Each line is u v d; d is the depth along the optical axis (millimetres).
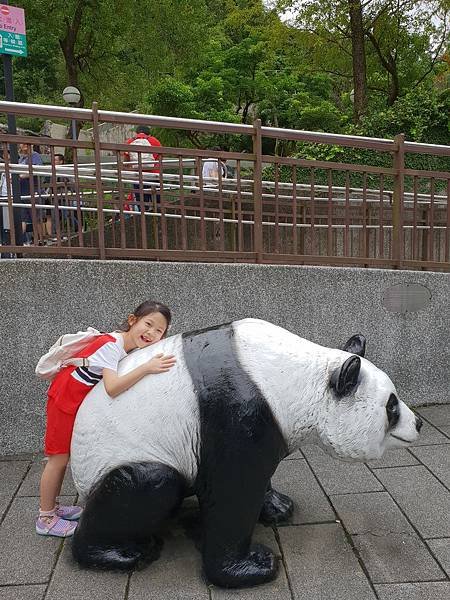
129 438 2150
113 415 2184
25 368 3607
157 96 14828
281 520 2727
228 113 15211
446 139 10758
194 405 2133
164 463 2150
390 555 2457
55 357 2424
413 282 4309
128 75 15836
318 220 6812
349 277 4156
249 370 2176
